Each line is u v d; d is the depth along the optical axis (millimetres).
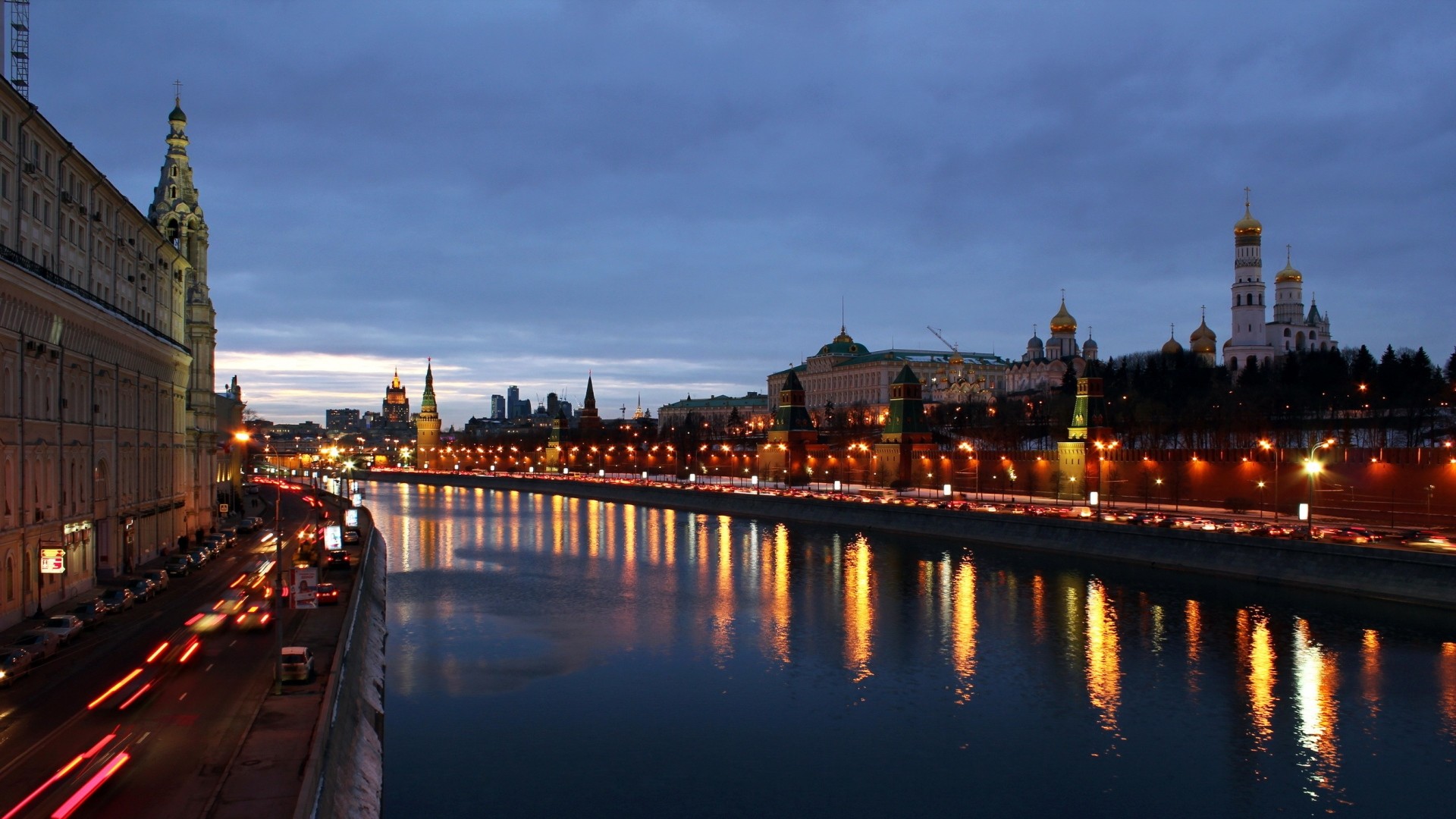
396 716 65938
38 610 71688
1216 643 83812
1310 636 85250
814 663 79438
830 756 59625
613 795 53719
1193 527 124250
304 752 43031
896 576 121688
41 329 72750
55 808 36625
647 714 66750
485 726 64125
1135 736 63062
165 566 94625
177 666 58125
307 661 54688
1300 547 106688
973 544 150750
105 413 88125
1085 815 52156
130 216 101438
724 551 149125
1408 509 130250
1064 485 193000
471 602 106438
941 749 60812
